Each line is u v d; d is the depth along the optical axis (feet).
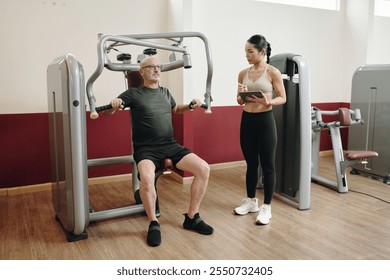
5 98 10.69
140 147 8.16
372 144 12.60
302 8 15.10
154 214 7.88
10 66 10.65
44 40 10.97
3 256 7.03
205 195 10.86
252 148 8.76
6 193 10.91
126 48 12.12
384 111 12.11
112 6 11.76
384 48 17.01
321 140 16.51
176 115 12.67
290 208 9.77
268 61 9.05
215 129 13.79
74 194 7.43
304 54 15.49
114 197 10.86
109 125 12.12
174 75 12.64
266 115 8.35
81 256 7.05
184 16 11.70
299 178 9.57
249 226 8.53
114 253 7.17
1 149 10.78
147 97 8.19
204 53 13.19
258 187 11.72
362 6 15.35
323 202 10.25
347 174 13.24
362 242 7.67
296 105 9.73
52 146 8.73
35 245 7.53
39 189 11.34
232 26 13.60
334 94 16.65
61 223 8.58
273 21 14.48
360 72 12.85
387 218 9.04
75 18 11.29
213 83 13.55
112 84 12.07
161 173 8.25
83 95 7.46
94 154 12.02
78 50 11.45
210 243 7.63
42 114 11.17
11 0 10.44
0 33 10.43
